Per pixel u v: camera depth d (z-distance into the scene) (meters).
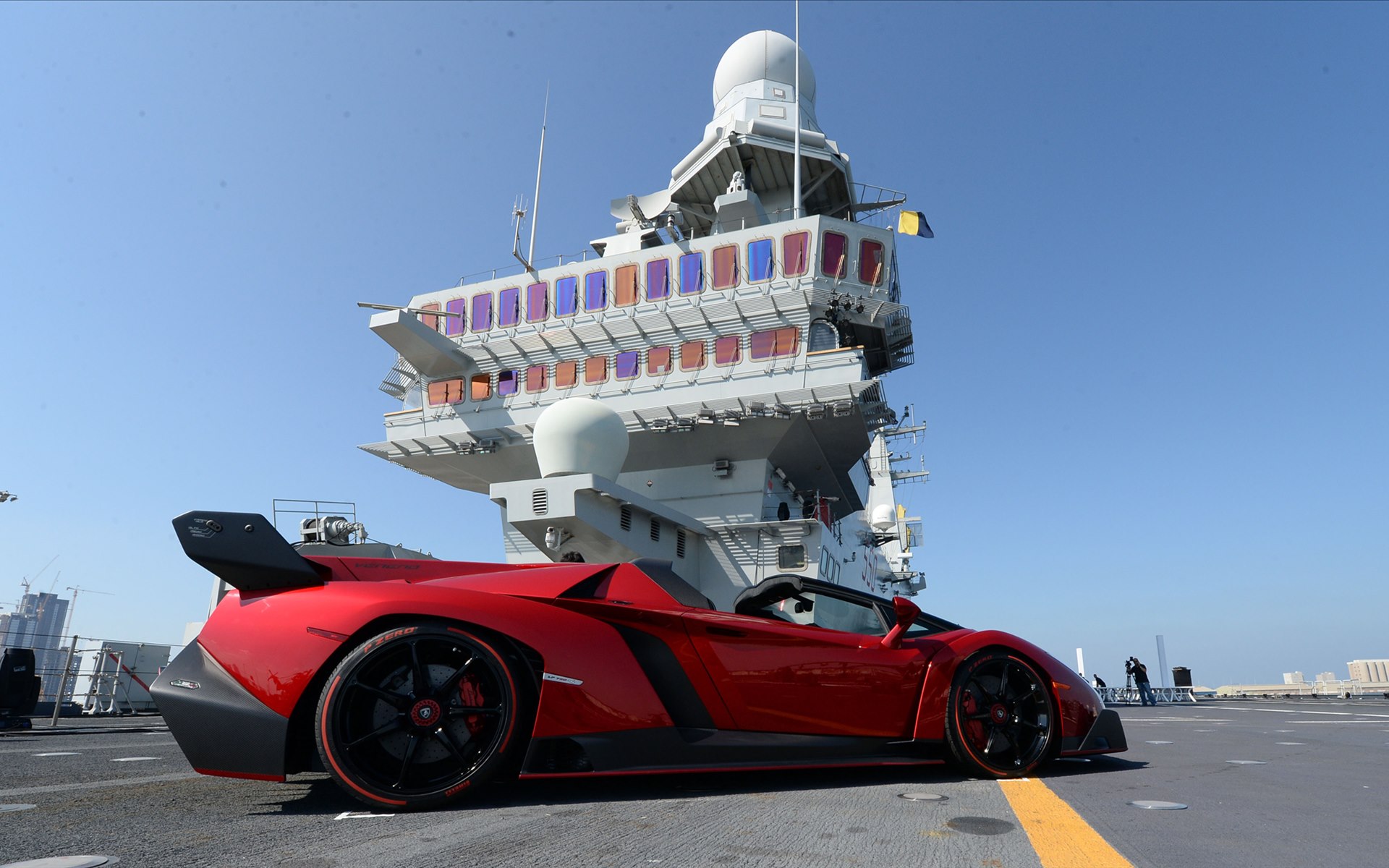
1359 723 10.48
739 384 23.69
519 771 3.16
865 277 24.42
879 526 38.56
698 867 1.96
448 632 3.05
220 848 2.16
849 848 2.19
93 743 6.62
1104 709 4.20
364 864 1.97
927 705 3.68
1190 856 2.14
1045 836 2.36
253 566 3.13
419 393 27.02
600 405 21.20
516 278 26.73
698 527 23.91
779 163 32.03
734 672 3.48
